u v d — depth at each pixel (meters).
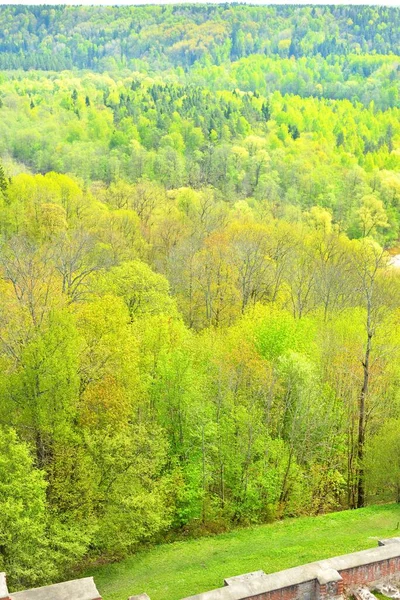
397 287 61.94
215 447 31.44
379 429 36.88
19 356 30.38
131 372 31.97
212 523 31.16
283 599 19.03
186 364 33.50
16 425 28.69
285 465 33.75
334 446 37.72
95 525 26.41
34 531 23.86
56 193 71.50
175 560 27.12
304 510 33.81
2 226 62.28
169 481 30.67
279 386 36.88
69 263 47.66
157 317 37.69
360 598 19.59
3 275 47.41
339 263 60.34
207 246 64.06
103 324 32.75
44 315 33.22
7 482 24.67
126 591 23.78
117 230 66.94
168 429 33.88
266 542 28.25
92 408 30.64
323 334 43.81
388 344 39.69
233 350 39.88
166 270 63.66
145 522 28.81
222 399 34.88
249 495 31.81
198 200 90.88
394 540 22.05
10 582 24.45
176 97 180.25
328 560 20.03
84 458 27.86
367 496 36.12
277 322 42.12
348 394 38.78
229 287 57.50
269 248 64.12
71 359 28.69
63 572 26.80
